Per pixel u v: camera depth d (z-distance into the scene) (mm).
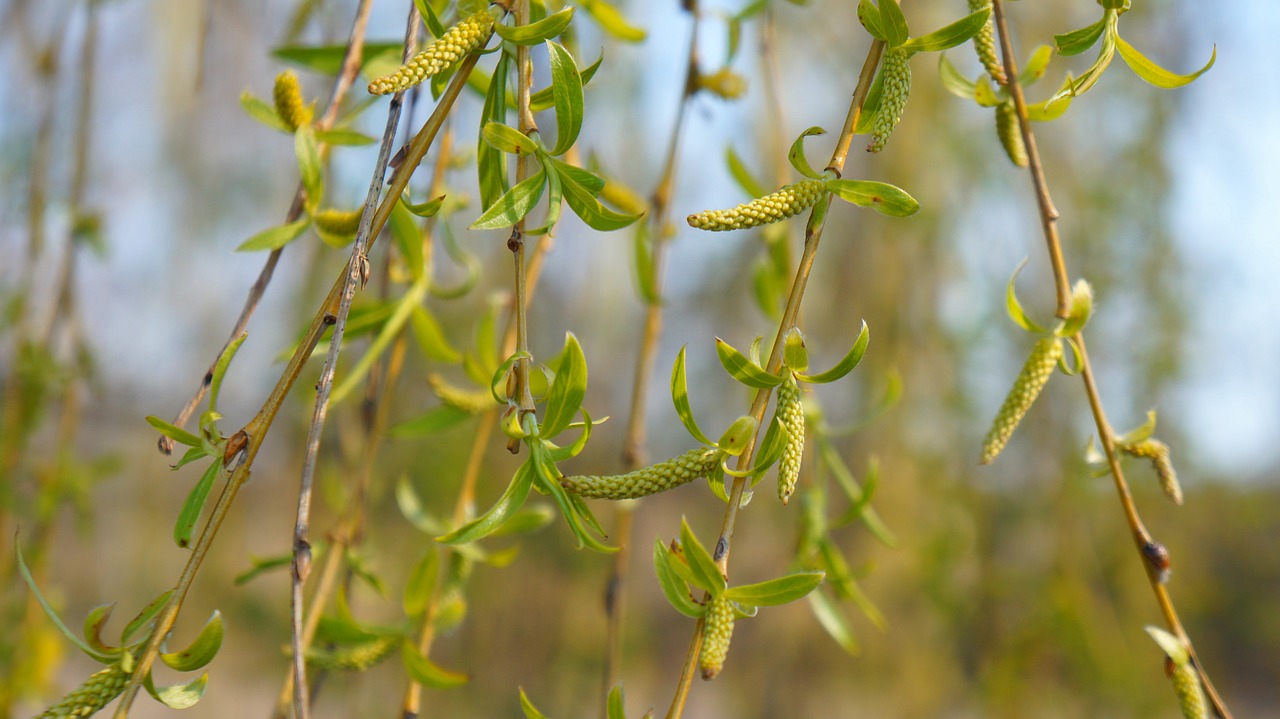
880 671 1393
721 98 692
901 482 1290
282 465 1140
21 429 790
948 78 588
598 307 1494
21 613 803
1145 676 1293
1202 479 1467
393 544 1326
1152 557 565
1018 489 1312
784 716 1474
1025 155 582
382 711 1318
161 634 515
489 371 663
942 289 1328
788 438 528
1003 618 1238
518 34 541
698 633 523
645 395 685
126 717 510
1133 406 1331
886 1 545
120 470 858
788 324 534
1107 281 1326
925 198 1288
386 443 1315
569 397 534
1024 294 1342
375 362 658
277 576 1403
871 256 1323
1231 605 1978
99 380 850
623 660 1660
